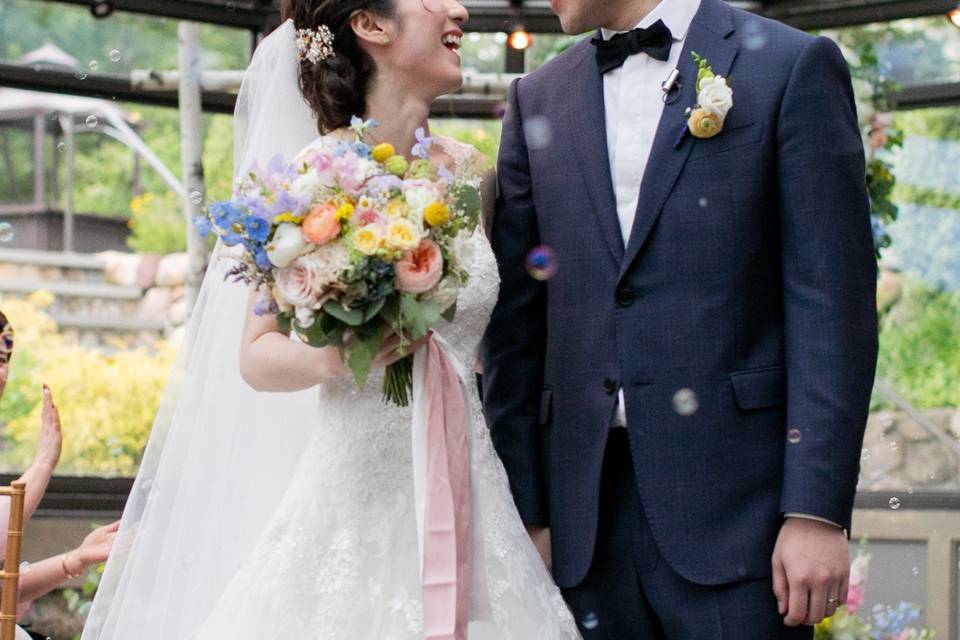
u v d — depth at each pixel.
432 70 3.61
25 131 8.29
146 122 8.27
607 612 3.38
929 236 7.78
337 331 3.11
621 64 3.50
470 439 3.40
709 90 3.28
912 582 7.56
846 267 3.23
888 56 7.67
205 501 3.66
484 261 3.51
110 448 8.09
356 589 3.28
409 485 3.37
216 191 8.05
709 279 3.30
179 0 7.61
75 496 7.61
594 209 3.45
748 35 3.41
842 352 3.18
